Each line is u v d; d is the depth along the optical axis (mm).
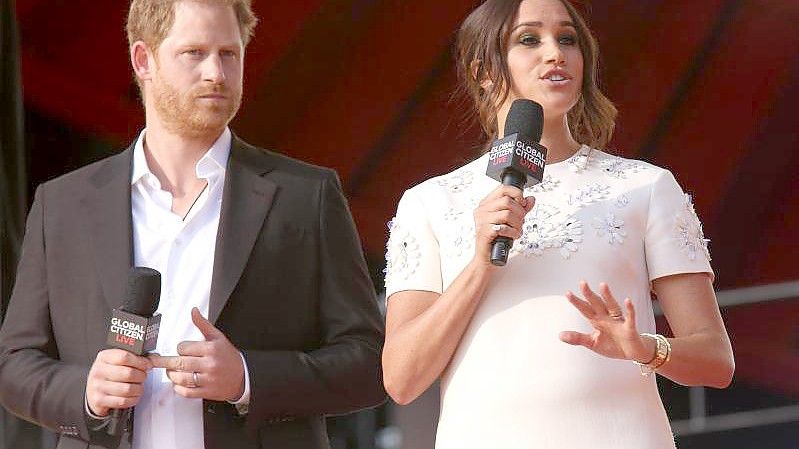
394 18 33062
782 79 35500
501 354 11609
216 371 12797
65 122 31266
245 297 13555
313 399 13375
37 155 31797
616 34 34594
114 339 12633
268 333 13633
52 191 14156
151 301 12586
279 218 13844
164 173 14008
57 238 13883
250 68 32969
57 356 13930
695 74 35281
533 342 11562
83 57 30906
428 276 12211
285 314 13734
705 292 11789
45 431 19750
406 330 11812
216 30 13672
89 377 12812
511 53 12305
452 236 12141
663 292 11906
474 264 11359
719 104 35719
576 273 11688
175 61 13602
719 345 11477
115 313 12602
